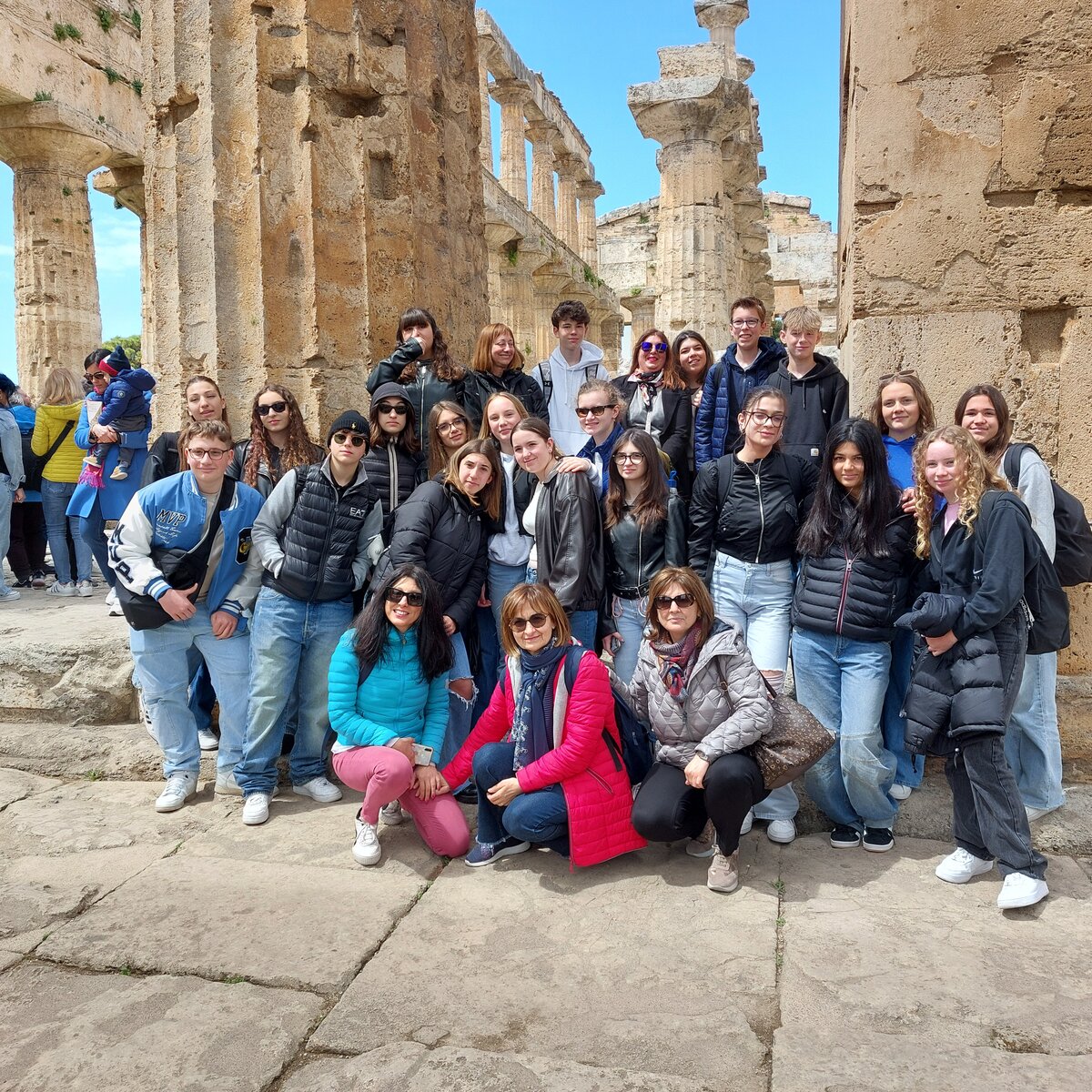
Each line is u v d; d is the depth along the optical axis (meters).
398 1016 2.82
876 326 4.54
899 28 4.42
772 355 5.08
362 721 4.03
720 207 16.28
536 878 3.75
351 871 3.83
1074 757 4.33
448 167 6.13
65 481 7.80
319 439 5.36
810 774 3.99
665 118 15.85
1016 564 3.34
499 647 4.80
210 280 5.33
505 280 23.31
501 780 3.83
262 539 4.44
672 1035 2.71
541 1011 2.83
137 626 4.37
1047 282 4.34
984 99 4.35
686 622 3.70
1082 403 4.34
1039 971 3.01
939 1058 2.58
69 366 16.16
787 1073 2.52
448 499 4.42
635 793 3.97
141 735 5.15
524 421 4.26
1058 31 4.25
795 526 4.13
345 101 5.53
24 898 3.59
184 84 5.32
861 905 3.48
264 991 2.96
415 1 5.77
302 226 5.33
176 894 3.63
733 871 3.60
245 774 4.41
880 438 3.88
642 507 4.18
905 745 3.60
